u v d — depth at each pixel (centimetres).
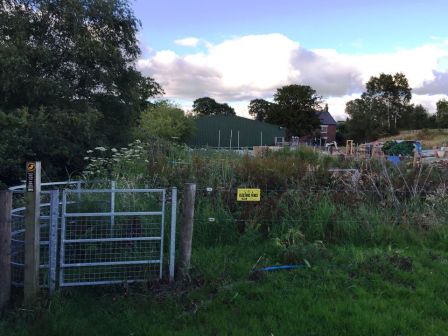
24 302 415
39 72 1636
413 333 375
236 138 5753
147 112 3844
